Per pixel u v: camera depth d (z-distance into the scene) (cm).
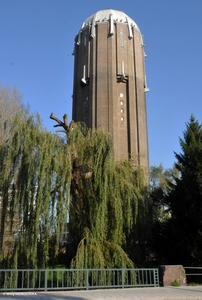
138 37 5794
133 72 5450
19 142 1497
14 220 1433
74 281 1325
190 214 1864
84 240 1454
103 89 5212
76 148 1628
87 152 1620
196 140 2178
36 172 1421
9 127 1677
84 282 1327
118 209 1559
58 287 1265
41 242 1409
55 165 1464
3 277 1321
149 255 2155
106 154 1590
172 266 1431
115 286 1326
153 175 2973
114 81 5269
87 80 5459
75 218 1566
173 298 1077
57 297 1080
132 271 1395
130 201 1652
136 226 1838
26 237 1364
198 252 1708
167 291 1231
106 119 5050
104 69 5319
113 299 1044
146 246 2083
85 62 5559
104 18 5653
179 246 1881
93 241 1434
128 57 5494
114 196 1571
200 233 1711
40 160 1431
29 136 1494
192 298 1079
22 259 1382
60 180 1463
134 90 5347
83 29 5834
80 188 1598
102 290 1260
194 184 1897
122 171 1723
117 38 5547
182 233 1878
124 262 1436
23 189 1405
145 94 5700
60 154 1521
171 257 1944
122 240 1659
